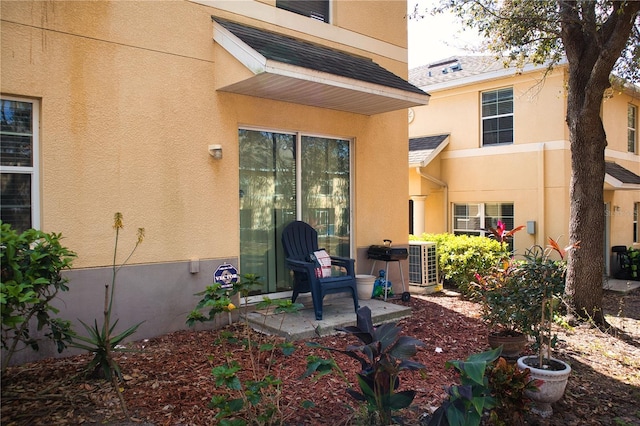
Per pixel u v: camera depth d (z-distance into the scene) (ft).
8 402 12.30
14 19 15.40
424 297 29.09
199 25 19.56
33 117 16.11
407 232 28.07
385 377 10.70
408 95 22.31
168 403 12.46
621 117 46.88
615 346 20.93
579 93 24.52
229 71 19.22
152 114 18.29
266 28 21.80
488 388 10.85
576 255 24.38
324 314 21.02
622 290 38.29
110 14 17.29
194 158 19.35
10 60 15.34
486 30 28.27
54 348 16.02
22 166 15.96
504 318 17.34
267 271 22.22
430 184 42.80
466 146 42.55
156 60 18.37
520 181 39.42
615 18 23.04
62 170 16.31
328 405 12.85
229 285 18.79
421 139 45.19
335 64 20.77
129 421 11.50
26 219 16.03
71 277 16.44
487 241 31.91
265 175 22.25
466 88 42.34
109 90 17.29
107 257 17.22
